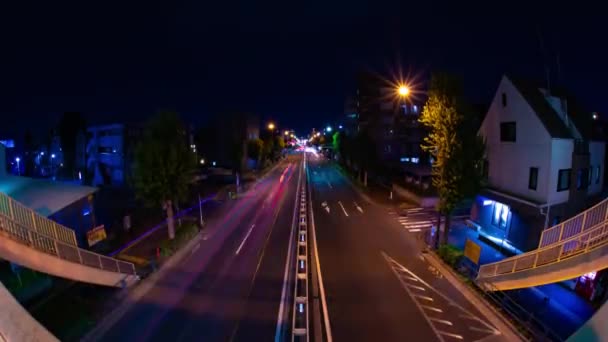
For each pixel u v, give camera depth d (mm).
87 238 18312
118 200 34344
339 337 11531
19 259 9680
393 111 53000
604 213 10383
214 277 16172
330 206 31719
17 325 7219
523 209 19172
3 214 9539
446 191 17531
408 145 52062
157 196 19359
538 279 11461
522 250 18812
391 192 34656
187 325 12242
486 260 18625
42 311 12344
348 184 45844
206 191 39000
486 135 23375
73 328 11609
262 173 56156
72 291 13891
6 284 12820
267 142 69938
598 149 21875
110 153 44250
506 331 11680
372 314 12938
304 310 13250
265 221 26391
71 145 55500
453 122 17109
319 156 111812
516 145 20406
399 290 14844
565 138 18422
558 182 18531
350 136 58312
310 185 45094
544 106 20062
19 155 65875
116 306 13273
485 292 14195
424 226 24672
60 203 17250
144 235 22031
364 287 15172
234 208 30891
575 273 10008
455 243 20875
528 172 19469
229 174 51125
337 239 21953
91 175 48062
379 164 48031
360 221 26328
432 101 17812
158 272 16469
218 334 11727
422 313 12953
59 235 12914
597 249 9234
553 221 18578
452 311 13094
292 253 19391
